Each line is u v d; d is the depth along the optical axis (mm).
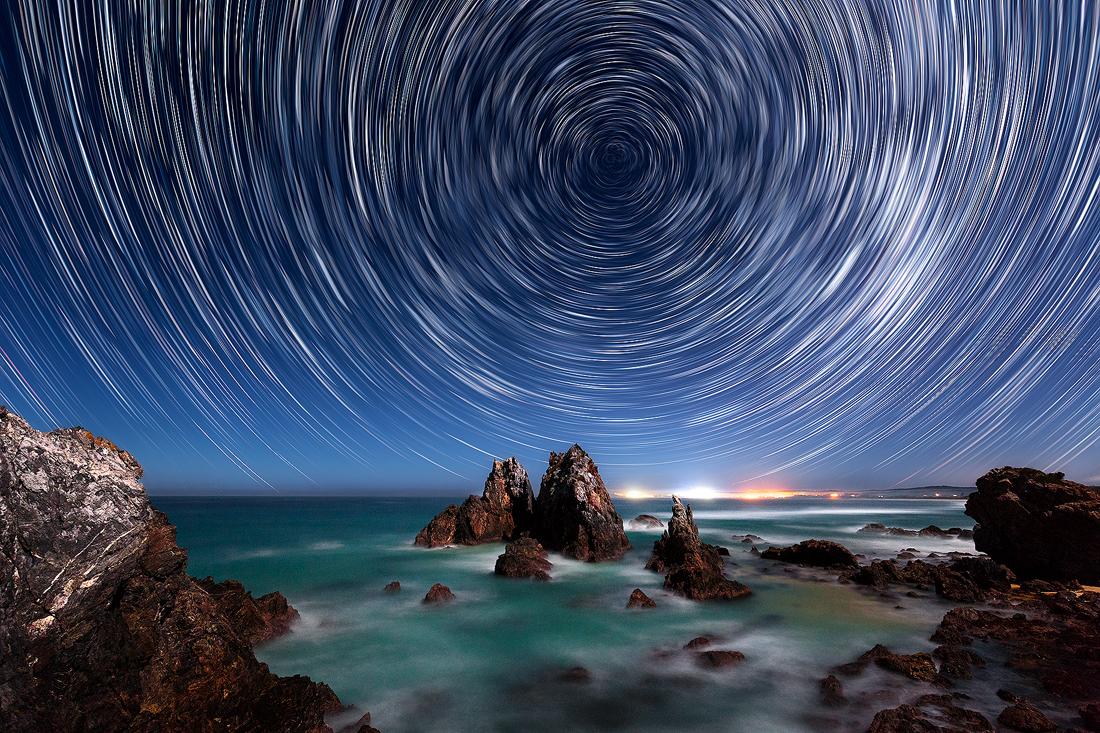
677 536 24906
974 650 13086
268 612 16281
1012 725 8891
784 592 20359
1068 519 19922
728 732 9578
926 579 21438
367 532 49656
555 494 31891
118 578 6461
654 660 13398
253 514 85062
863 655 12773
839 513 75312
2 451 5770
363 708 10781
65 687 5570
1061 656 12227
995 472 23156
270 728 7422
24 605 5414
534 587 22141
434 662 13516
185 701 6691
